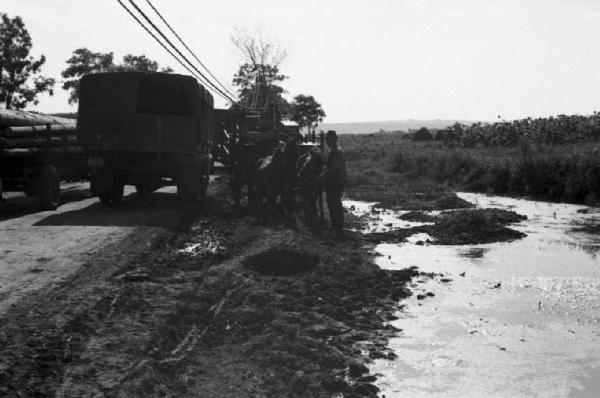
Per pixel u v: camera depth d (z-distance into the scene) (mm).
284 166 14148
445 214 16812
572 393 5176
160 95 14648
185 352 5625
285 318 6688
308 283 8211
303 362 5543
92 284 7270
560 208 18922
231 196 18922
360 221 15188
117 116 14422
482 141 41938
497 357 5988
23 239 9969
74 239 10000
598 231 14070
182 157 14672
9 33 48531
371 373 5520
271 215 14203
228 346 5898
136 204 15672
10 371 4625
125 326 5836
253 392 4852
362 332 6605
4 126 13117
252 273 8609
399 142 65938
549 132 34875
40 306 6273
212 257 9469
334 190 12828
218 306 6949
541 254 11242
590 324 7062
